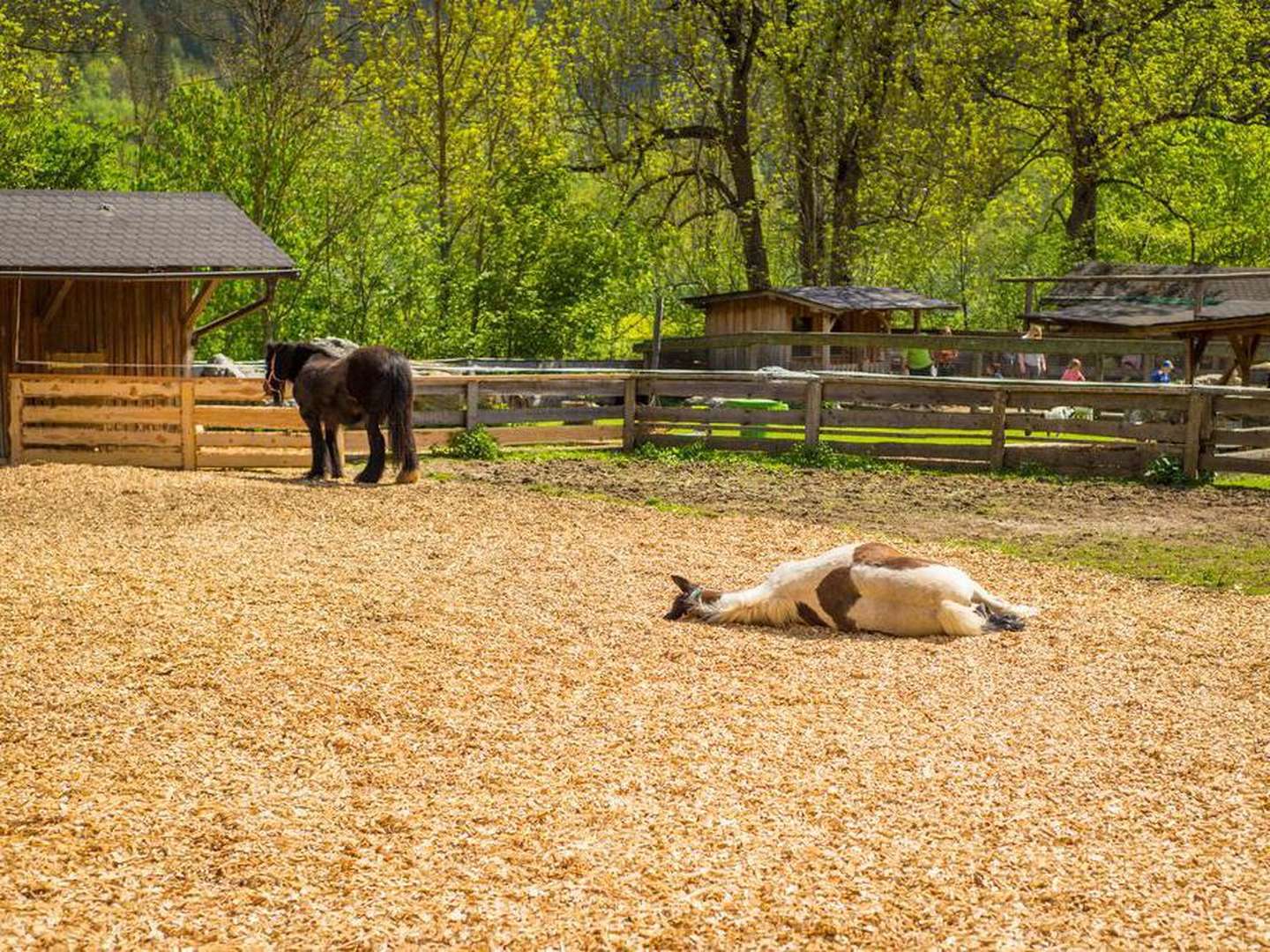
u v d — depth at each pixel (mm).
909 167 37562
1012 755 6891
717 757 6801
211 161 30359
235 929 4992
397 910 5137
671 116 39906
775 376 20906
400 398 16719
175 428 18469
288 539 12656
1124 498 16875
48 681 7906
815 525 14461
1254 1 38844
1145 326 28266
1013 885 5355
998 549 13180
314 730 7191
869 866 5512
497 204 32219
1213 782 6543
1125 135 37781
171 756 6781
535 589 10641
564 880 5391
